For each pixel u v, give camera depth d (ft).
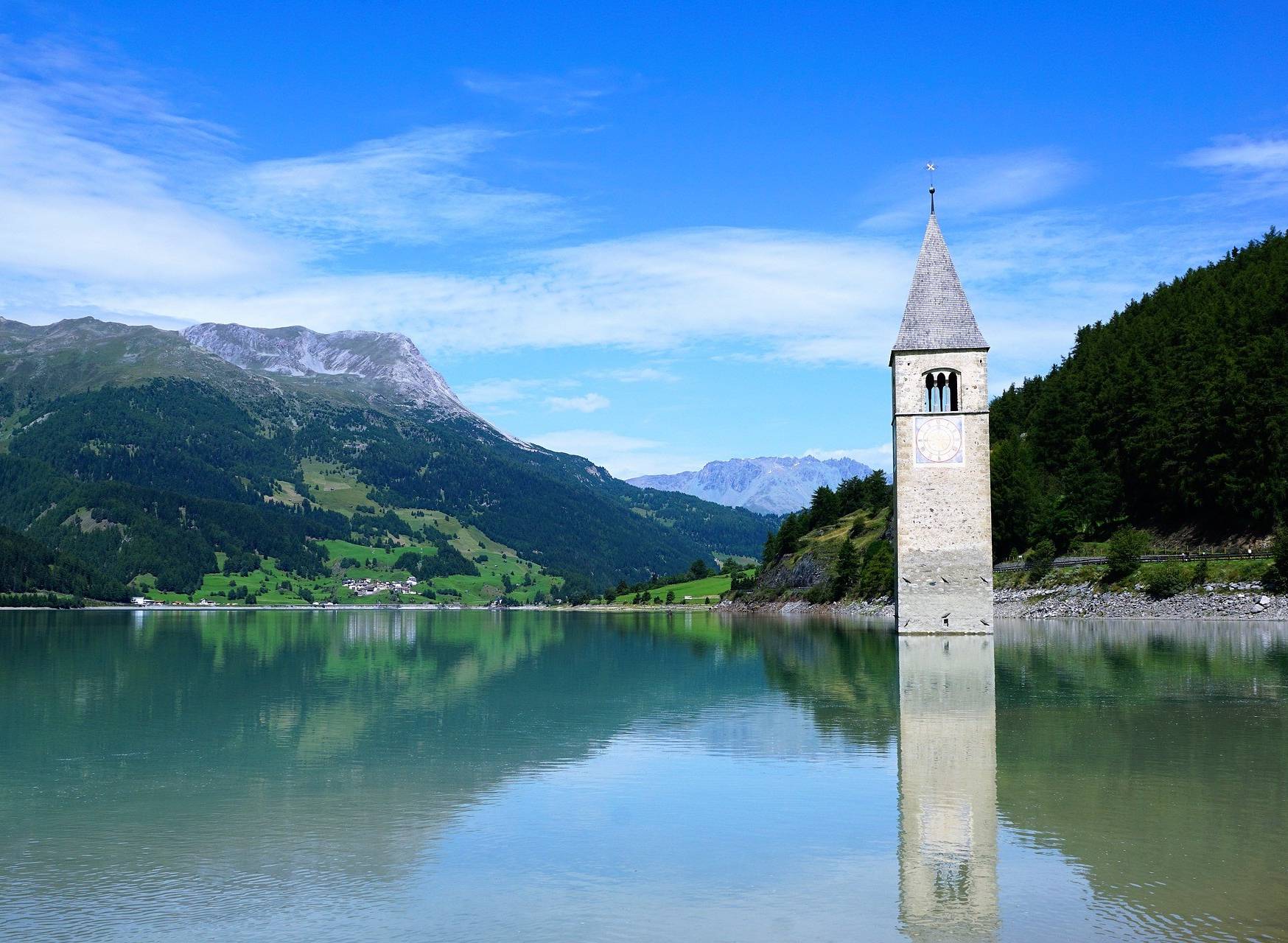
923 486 278.26
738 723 145.28
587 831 89.35
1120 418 460.14
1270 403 380.17
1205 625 304.91
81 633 475.31
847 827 89.51
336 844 86.12
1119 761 113.09
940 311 280.10
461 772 113.50
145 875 78.64
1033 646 246.27
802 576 589.73
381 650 331.36
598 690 192.34
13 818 94.58
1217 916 68.69
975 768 110.32
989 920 68.49
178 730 145.07
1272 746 120.57
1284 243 639.35
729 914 70.28
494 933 67.41
